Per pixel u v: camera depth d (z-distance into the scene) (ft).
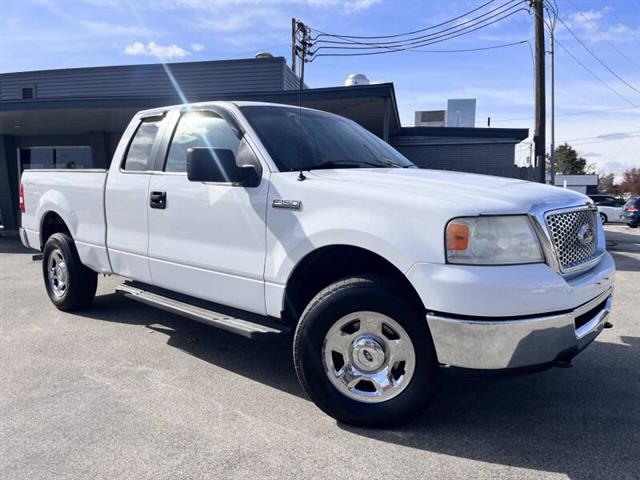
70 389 12.20
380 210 9.71
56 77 71.31
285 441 9.87
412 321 9.64
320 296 10.43
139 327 17.19
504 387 12.50
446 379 12.98
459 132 61.16
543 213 9.41
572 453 9.47
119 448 9.59
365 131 15.49
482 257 8.96
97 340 15.84
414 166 14.26
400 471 8.88
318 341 10.34
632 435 10.14
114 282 24.30
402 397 9.95
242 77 62.75
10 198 57.31
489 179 11.52
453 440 9.92
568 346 9.29
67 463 9.11
